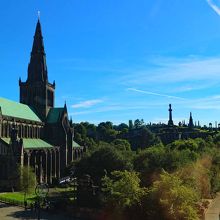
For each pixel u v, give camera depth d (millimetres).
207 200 111312
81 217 90875
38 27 188750
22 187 116562
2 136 144250
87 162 109562
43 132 182125
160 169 102000
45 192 92625
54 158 172375
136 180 80000
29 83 186875
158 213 72250
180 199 70875
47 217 89688
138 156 111562
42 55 187500
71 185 145875
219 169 143000
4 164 132000
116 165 106875
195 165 111375
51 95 191625
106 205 81750
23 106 175625
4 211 95375
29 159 145500
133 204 75938
